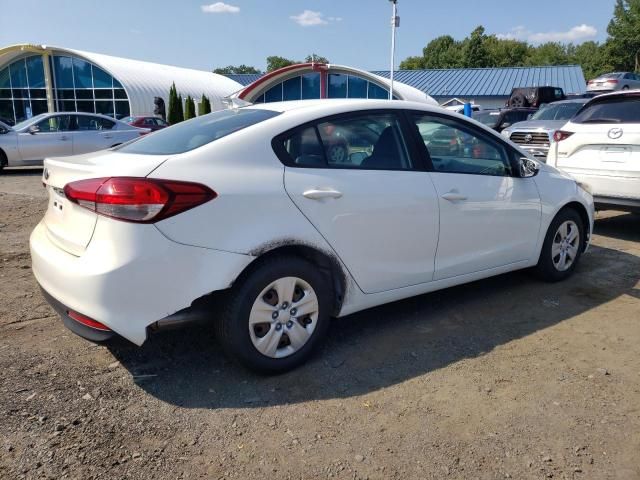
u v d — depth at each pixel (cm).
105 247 276
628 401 303
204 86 4078
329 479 241
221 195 291
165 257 278
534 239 466
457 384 320
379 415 288
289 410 292
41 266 312
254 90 3228
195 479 239
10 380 313
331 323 408
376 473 245
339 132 350
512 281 505
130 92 3391
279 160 321
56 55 3491
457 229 401
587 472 246
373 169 358
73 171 298
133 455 253
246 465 249
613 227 750
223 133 328
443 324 407
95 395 301
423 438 269
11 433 264
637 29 5875
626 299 461
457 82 4575
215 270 290
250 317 308
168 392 307
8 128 1371
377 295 368
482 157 427
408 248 374
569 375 331
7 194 1000
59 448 255
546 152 1102
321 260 338
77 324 294
